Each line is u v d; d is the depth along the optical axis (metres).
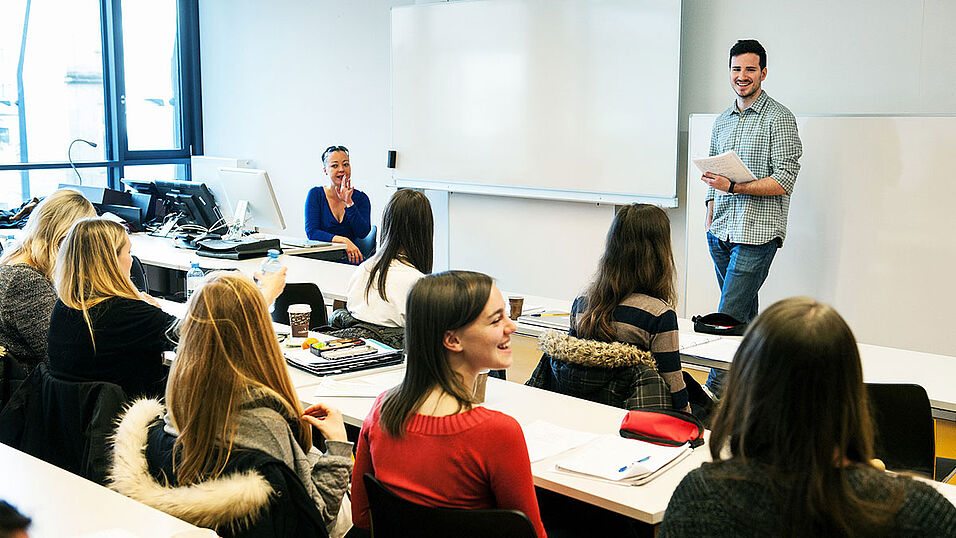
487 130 6.52
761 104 4.78
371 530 1.92
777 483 1.14
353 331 3.36
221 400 1.80
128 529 1.67
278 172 8.27
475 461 1.77
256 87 8.29
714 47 5.62
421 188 7.02
